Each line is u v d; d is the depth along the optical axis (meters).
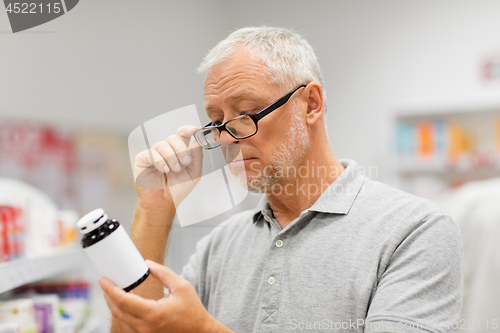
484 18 3.36
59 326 1.78
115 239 0.73
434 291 0.88
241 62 1.02
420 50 3.50
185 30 3.39
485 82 3.34
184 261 1.36
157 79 3.16
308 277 1.01
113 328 1.01
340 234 1.03
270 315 1.01
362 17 3.63
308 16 3.75
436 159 3.12
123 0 3.06
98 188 2.74
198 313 0.77
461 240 0.99
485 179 3.21
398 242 0.96
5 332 1.26
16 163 2.54
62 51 2.78
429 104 3.27
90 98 2.86
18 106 2.61
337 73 3.69
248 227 1.23
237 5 3.82
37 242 1.63
